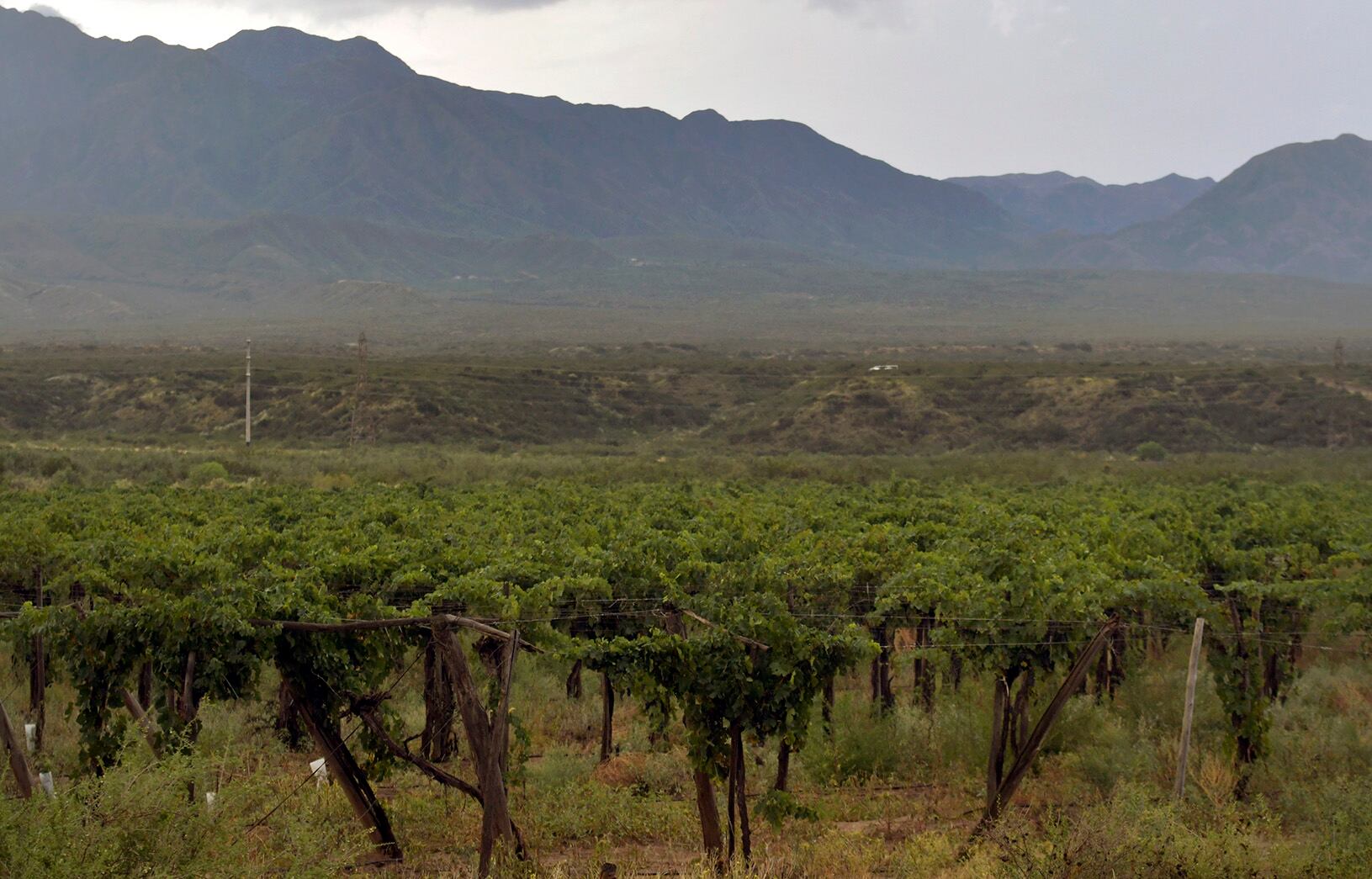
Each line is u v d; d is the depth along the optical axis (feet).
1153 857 41.70
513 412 352.90
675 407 377.30
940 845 46.57
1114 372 360.28
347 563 60.90
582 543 80.12
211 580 52.21
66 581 60.75
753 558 69.05
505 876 42.22
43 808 33.53
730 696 46.65
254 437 327.88
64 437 314.96
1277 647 64.28
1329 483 188.24
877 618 62.95
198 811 34.86
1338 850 42.88
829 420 331.36
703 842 46.65
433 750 59.88
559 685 78.69
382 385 358.64
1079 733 61.36
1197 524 100.94
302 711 46.55
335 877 39.09
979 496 136.36
